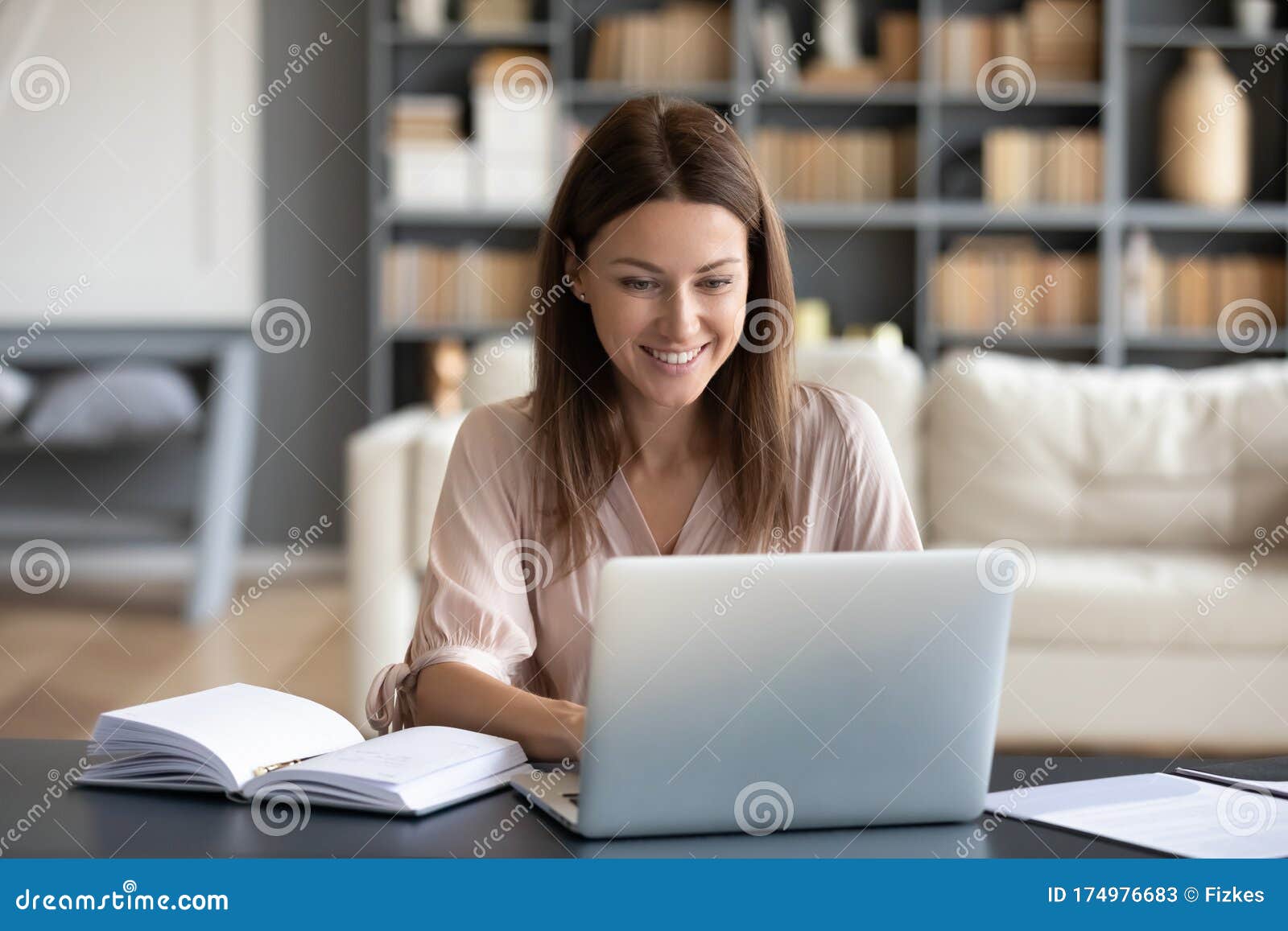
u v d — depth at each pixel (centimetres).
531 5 481
